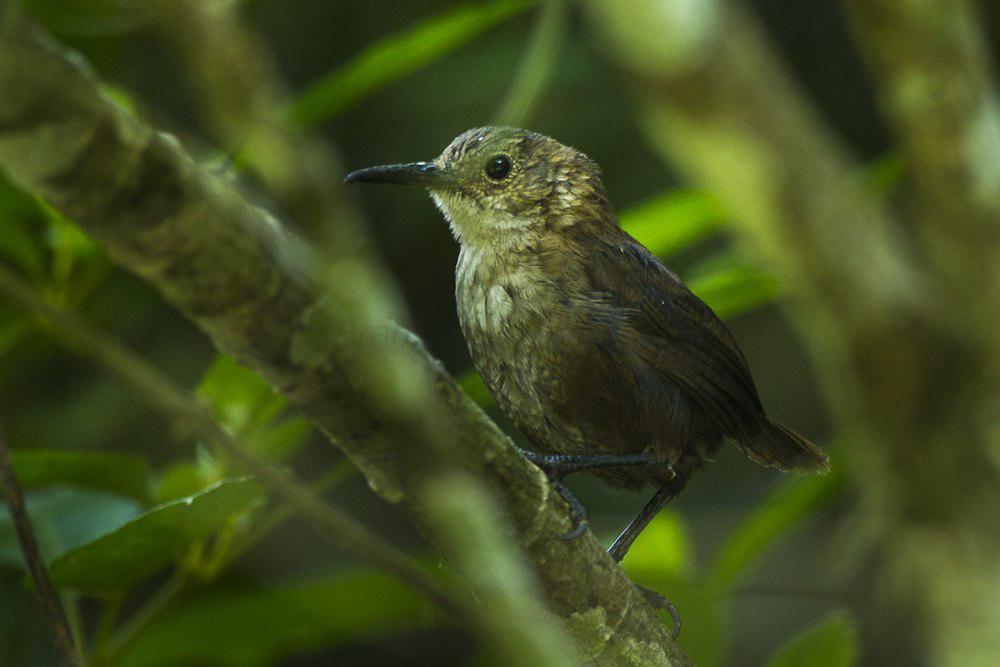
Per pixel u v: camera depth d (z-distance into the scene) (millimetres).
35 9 7914
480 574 3650
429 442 3795
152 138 3248
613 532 12523
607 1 3582
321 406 3924
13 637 10656
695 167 3809
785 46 12625
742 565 7789
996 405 4016
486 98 12031
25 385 11461
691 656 7801
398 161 12375
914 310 3945
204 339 12047
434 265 13039
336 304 3674
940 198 4449
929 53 4398
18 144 3035
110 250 3385
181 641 7867
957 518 4043
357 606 8023
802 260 3873
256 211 3568
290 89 12188
